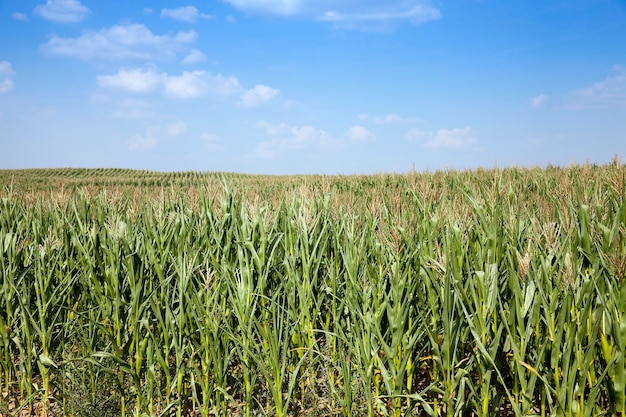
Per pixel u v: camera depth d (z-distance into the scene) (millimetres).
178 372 4062
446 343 3211
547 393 3025
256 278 4789
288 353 4348
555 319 3338
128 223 5020
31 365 4652
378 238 4406
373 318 3604
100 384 4465
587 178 6164
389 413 3732
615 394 2854
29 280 5031
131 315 4398
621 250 3752
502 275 3770
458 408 3295
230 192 5727
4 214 6625
